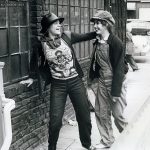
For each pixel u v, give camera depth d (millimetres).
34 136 6176
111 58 5777
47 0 6586
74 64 5609
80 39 5770
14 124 5484
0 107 3896
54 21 5371
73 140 6688
